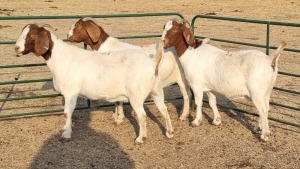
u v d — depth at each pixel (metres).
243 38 9.91
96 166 4.06
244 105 5.62
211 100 4.91
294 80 6.62
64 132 4.54
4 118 5.16
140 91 4.29
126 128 4.88
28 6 16.34
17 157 4.24
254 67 4.29
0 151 4.36
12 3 17.30
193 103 5.37
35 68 7.43
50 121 5.08
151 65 4.28
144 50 4.90
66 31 10.84
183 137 4.64
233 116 5.23
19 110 5.47
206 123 5.02
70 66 4.42
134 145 4.46
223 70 4.52
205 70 4.71
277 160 4.18
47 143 4.52
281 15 13.87
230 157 4.23
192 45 4.73
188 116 5.23
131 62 4.31
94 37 4.84
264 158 4.21
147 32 10.80
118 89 4.36
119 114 4.97
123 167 4.05
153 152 4.32
